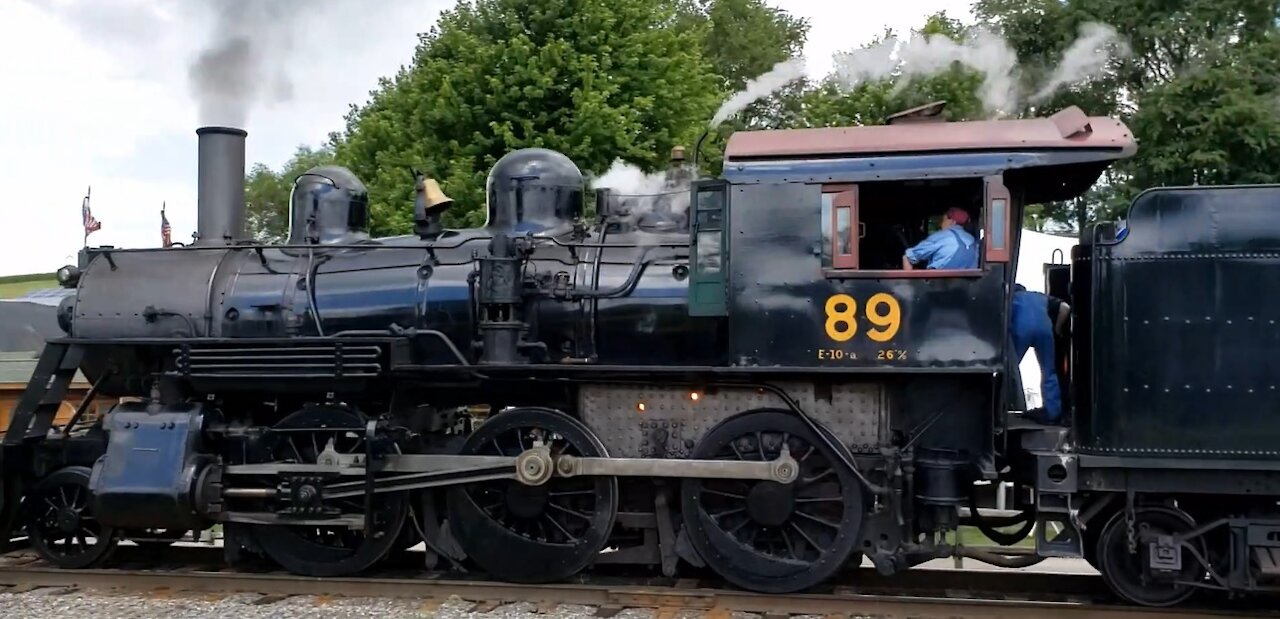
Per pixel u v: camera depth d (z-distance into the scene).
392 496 6.82
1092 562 6.36
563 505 6.76
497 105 15.71
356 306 7.23
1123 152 5.79
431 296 7.11
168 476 6.78
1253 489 5.68
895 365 5.94
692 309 6.35
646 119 16.77
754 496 6.27
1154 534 5.92
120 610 6.18
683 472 6.23
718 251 6.35
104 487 6.82
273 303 7.32
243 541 7.07
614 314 6.79
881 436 6.28
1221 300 5.67
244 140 8.45
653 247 6.99
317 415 6.90
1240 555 5.80
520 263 6.72
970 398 6.10
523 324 6.69
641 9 17.31
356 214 8.06
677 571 7.08
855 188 6.06
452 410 7.78
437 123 16.11
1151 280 5.76
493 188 7.67
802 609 6.10
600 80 15.83
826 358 6.02
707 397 6.50
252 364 6.89
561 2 16.41
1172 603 6.09
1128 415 5.76
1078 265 6.09
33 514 7.35
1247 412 5.61
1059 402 6.31
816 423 6.23
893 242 6.91
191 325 7.35
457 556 6.87
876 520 6.20
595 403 6.67
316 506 6.71
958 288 5.91
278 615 6.04
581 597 6.34
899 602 6.04
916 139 6.09
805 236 6.10
